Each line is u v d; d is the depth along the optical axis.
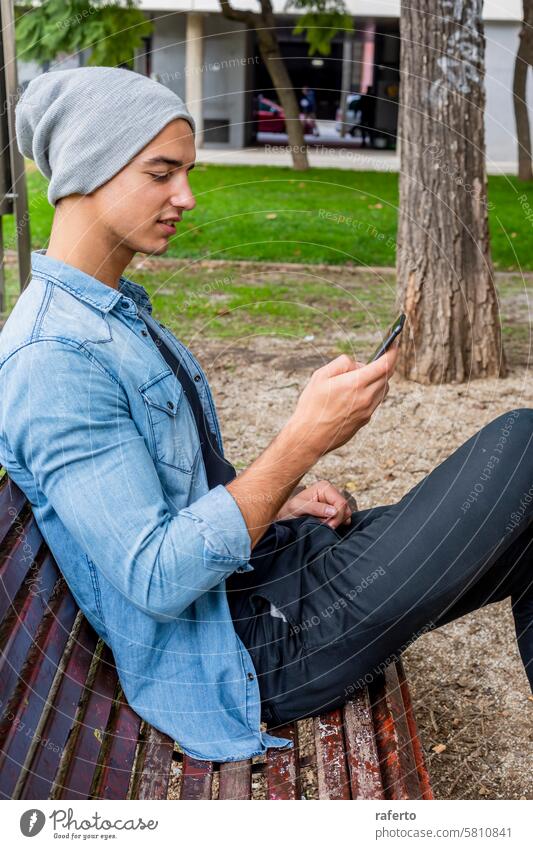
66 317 1.28
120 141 1.27
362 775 1.35
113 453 1.25
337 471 3.62
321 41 12.95
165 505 1.30
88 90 1.27
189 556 1.25
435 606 1.43
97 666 1.49
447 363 4.48
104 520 1.23
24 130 1.35
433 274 4.40
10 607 1.27
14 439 1.26
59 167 1.29
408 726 1.48
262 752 1.41
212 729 1.41
